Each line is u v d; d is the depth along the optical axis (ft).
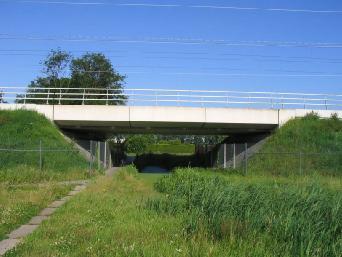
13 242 34.91
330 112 138.92
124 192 67.21
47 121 130.82
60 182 83.41
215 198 39.63
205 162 179.42
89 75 217.56
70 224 39.58
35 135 122.01
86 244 31.45
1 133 120.47
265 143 130.31
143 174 115.75
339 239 28.76
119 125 137.59
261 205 38.29
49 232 36.76
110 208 48.08
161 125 137.28
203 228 33.60
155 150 300.20
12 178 79.56
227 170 114.93
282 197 40.81
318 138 127.44
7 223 41.27
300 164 107.76
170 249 28.84
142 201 52.11
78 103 175.52
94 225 38.42
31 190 66.59
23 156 103.60
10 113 130.52
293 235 30.30
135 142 285.02
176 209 44.42
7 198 56.49
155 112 130.31
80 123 134.72
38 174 85.46
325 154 113.50
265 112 134.00
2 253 31.04
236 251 28.48
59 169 99.40
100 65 220.43
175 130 151.84
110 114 130.62
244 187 48.47
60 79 213.25
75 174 93.25
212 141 303.89
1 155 100.12
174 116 130.31
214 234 32.48
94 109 131.03
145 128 146.10
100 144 130.82
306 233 29.27
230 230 31.91
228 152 142.92
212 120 131.03
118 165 174.09
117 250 28.99
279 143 128.16
